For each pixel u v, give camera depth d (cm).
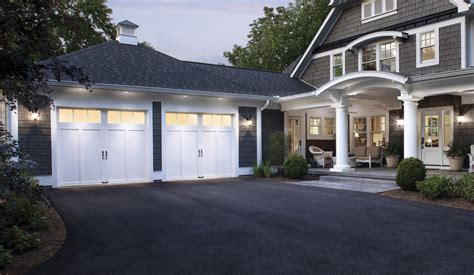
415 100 1153
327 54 1772
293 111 1692
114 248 536
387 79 1145
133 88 1225
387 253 502
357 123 1839
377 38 1495
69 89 1165
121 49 1506
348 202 884
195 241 569
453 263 461
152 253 512
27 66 485
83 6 2556
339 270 441
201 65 1733
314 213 764
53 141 1149
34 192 512
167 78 1388
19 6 473
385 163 1712
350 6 1656
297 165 1382
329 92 1346
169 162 1366
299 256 494
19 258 495
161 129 1336
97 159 1239
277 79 1838
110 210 812
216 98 1441
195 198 964
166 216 749
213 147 1467
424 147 1466
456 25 1261
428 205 828
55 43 639
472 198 822
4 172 470
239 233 614
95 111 1240
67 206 857
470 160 1245
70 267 460
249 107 1538
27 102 545
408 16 1418
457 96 1344
